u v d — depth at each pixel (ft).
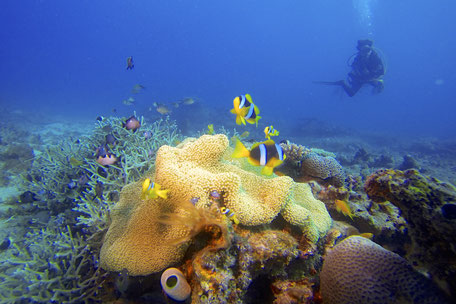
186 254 1.48
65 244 2.11
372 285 1.27
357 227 2.38
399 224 2.26
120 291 1.71
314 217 1.92
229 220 1.40
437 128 31.32
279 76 75.87
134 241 1.56
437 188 1.30
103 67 73.92
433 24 63.41
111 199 2.51
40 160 4.30
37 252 2.41
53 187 3.27
